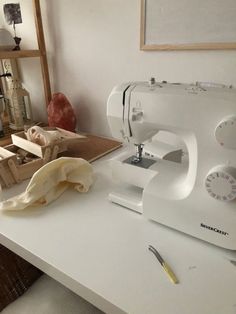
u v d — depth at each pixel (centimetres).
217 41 93
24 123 151
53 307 79
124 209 79
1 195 88
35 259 62
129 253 62
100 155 114
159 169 80
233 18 88
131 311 49
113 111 76
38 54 135
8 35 127
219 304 50
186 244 65
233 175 58
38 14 129
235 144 58
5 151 98
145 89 71
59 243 65
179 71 106
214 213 62
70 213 77
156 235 68
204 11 92
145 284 54
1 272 84
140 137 77
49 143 102
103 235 68
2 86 160
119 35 115
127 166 84
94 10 117
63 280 58
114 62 121
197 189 65
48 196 81
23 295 84
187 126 65
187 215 66
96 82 131
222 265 59
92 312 78
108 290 53
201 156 64
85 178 88
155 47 106
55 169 84
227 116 59
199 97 62
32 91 158
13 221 74
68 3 122
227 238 61
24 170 95
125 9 109
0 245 82
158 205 69
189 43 99
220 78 99
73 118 135
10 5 139
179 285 54
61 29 130
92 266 58
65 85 144
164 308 49
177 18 98
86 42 125
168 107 66
